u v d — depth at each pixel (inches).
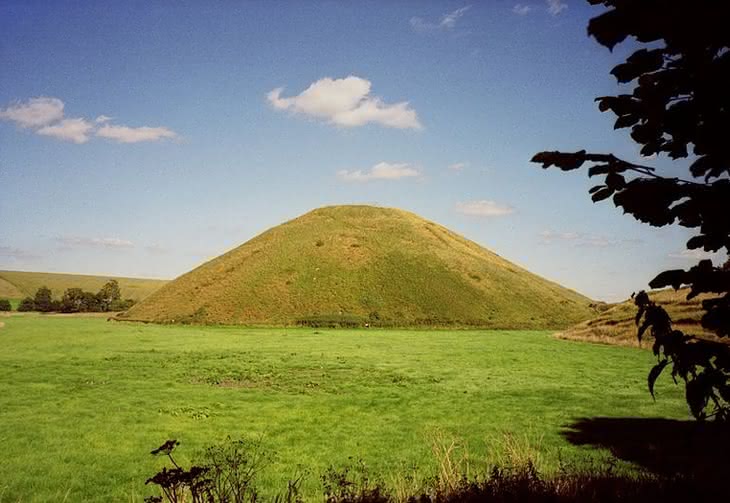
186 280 4296.3
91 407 798.5
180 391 947.3
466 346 1931.6
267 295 3710.6
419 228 4886.8
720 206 88.7
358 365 1344.7
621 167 100.3
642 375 1147.3
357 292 3737.7
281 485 438.0
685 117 89.2
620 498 223.6
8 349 1688.0
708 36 82.0
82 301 5890.8
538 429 645.9
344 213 5083.7
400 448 574.6
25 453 557.6
